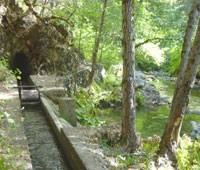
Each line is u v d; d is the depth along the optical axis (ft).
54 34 52.26
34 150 23.17
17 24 51.55
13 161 16.67
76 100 40.19
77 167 19.06
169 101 56.70
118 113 45.88
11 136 20.88
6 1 51.60
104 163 19.08
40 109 34.12
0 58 48.70
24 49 52.03
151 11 49.62
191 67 22.20
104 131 24.67
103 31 50.78
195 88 68.80
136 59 87.25
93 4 48.78
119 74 68.03
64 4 54.49
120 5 48.47
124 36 22.97
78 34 52.54
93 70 47.70
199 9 23.39
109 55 58.23
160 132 38.29
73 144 20.83
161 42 44.39
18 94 33.17
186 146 26.16
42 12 51.88
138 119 44.52
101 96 49.14
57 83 39.68
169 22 45.34
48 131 27.17
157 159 22.56
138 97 53.21
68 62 50.26
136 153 22.95
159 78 85.10
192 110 49.32
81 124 34.99
